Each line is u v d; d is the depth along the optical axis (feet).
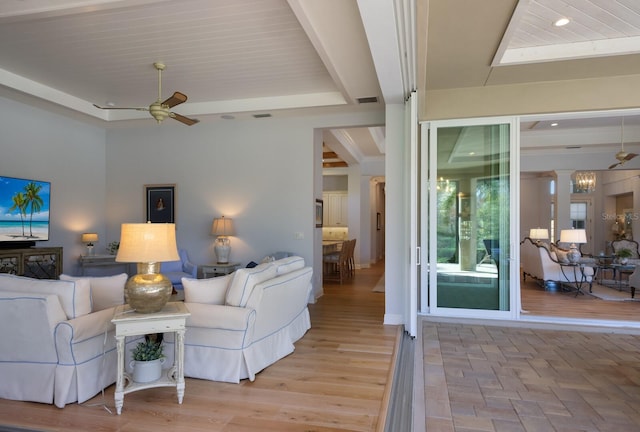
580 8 10.97
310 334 14.15
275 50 13.42
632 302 19.74
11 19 10.43
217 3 10.46
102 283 10.60
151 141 21.79
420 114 16.61
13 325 8.61
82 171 20.94
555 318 15.89
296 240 19.85
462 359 11.94
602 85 15.11
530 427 7.91
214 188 20.92
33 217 17.94
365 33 10.24
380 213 45.50
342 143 25.67
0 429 7.65
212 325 9.96
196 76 15.74
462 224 16.75
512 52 13.64
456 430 7.79
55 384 8.63
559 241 26.63
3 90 15.79
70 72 15.35
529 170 28.66
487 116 16.17
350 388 9.52
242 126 20.56
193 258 21.12
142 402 8.81
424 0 8.55
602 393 9.53
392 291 15.74
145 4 10.10
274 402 8.79
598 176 38.81
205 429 7.66
